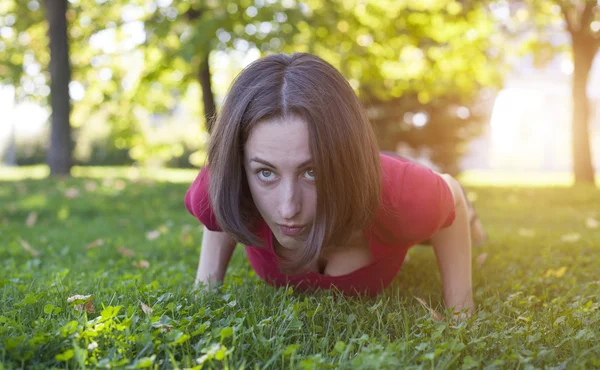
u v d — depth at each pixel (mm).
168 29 10547
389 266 2473
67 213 6770
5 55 13891
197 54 10086
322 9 10820
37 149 27500
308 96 1738
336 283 2475
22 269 3531
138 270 3359
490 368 1669
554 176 24734
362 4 11398
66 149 11562
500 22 13445
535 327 2061
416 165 2268
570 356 1854
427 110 17781
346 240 1964
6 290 2521
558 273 3322
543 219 7371
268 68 1824
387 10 11625
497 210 8781
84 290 2566
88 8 12891
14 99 14703
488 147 32000
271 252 2266
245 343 1854
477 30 12297
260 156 1771
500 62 13656
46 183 9273
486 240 4504
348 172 1787
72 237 5074
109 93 14828
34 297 2188
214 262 2643
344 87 1848
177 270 3391
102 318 1895
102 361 1619
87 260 3914
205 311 2062
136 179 10031
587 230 6102
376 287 2574
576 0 12602
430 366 1714
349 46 11297
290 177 1775
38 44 14008
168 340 1786
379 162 1933
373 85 13008
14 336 1803
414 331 2006
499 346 1902
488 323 2119
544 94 31781
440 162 18516
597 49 13406
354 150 1792
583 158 13711
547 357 1795
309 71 1794
